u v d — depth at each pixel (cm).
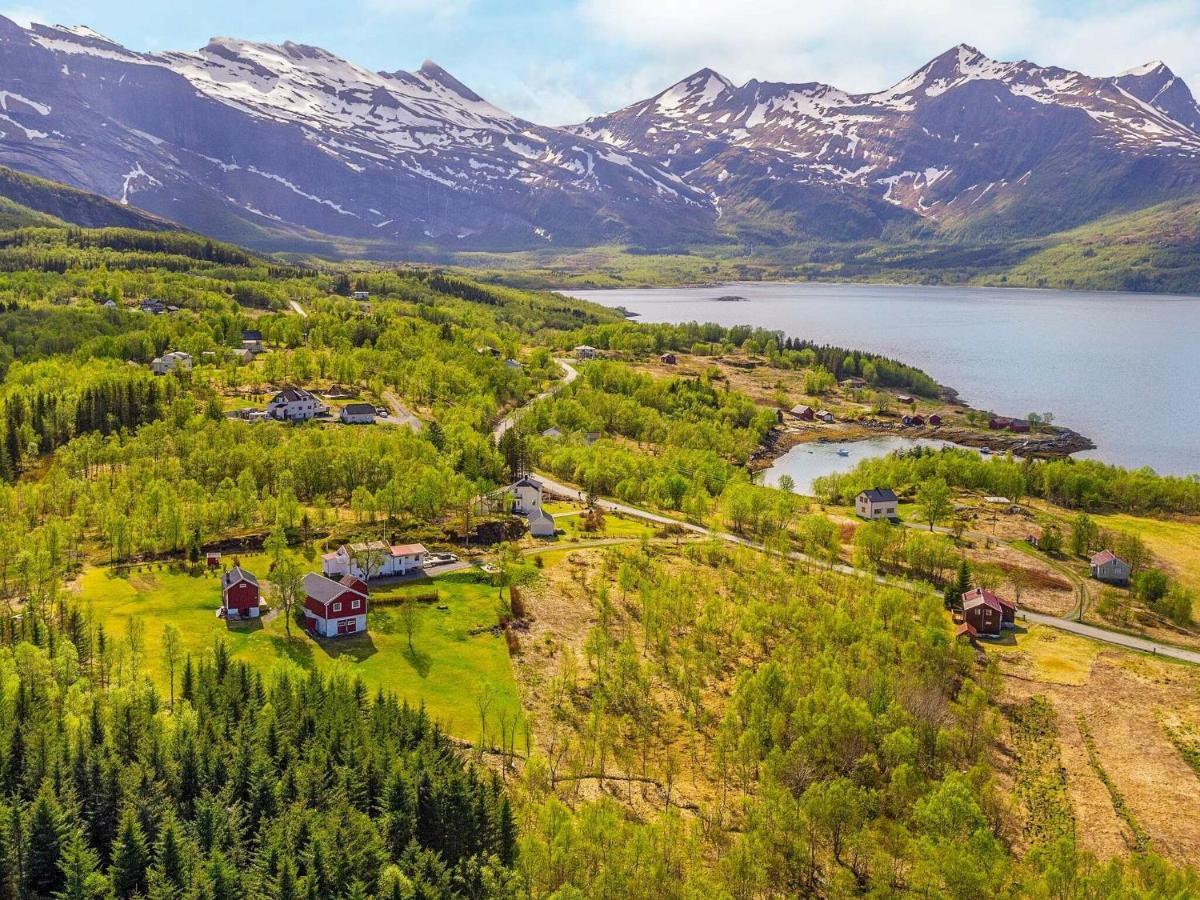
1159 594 15525
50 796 7225
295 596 12800
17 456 19350
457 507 17788
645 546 16600
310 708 9281
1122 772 10725
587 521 18112
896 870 8338
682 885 7556
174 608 12600
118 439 19850
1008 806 9875
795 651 12244
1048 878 7731
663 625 13000
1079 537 18062
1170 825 9800
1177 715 11962
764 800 8762
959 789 8781
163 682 10425
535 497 18538
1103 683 12706
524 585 14412
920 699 10812
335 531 16138
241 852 7319
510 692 11344
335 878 7069
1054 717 11800
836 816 8512
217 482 17450
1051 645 13875
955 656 12406
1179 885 7919
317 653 11788
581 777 9744
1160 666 13288
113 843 7056
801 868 8425
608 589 14575
